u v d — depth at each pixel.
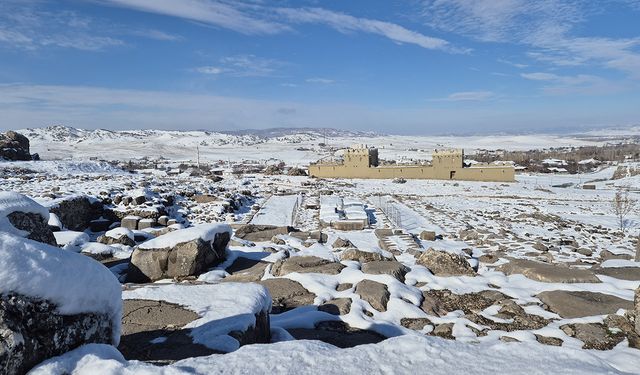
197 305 5.46
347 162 67.94
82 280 3.69
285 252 10.73
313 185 51.75
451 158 64.88
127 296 5.80
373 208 35.97
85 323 3.69
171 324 5.03
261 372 3.44
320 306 6.93
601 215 36.69
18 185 26.22
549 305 7.12
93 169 44.25
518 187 56.50
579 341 5.82
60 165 41.28
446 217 32.09
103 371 3.23
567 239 21.34
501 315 6.87
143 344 4.61
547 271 8.41
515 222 30.09
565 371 3.49
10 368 3.00
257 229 19.05
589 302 6.99
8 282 3.14
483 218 32.12
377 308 6.92
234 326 4.90
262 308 5.54
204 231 8.89
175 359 4.29
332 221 26.34
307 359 3.67
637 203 44.84
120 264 9.55
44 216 7.00
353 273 8.35
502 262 10.82
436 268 9.10
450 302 7.45
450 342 4.09
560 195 50.00
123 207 21.86
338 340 5.81
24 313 3.20
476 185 57.81
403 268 8.75
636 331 5.90
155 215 21.42
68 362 3.34
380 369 3.55
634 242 21.77
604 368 3.56
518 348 3.94
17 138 45.44
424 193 49.56
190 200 30.41
